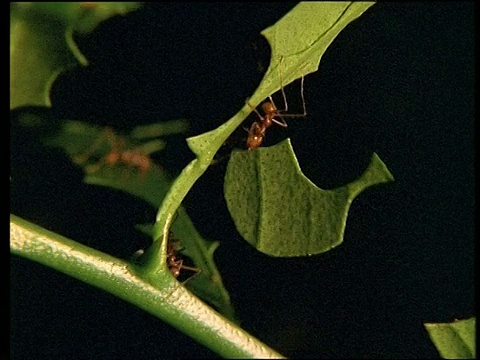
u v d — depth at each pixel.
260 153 0.12
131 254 0.13
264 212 0.12
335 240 0.12
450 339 0.12
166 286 0.12
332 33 0.12
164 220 0.12
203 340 0.12
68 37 0.12
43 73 0.12
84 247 0.12
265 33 0.12
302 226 0.12
